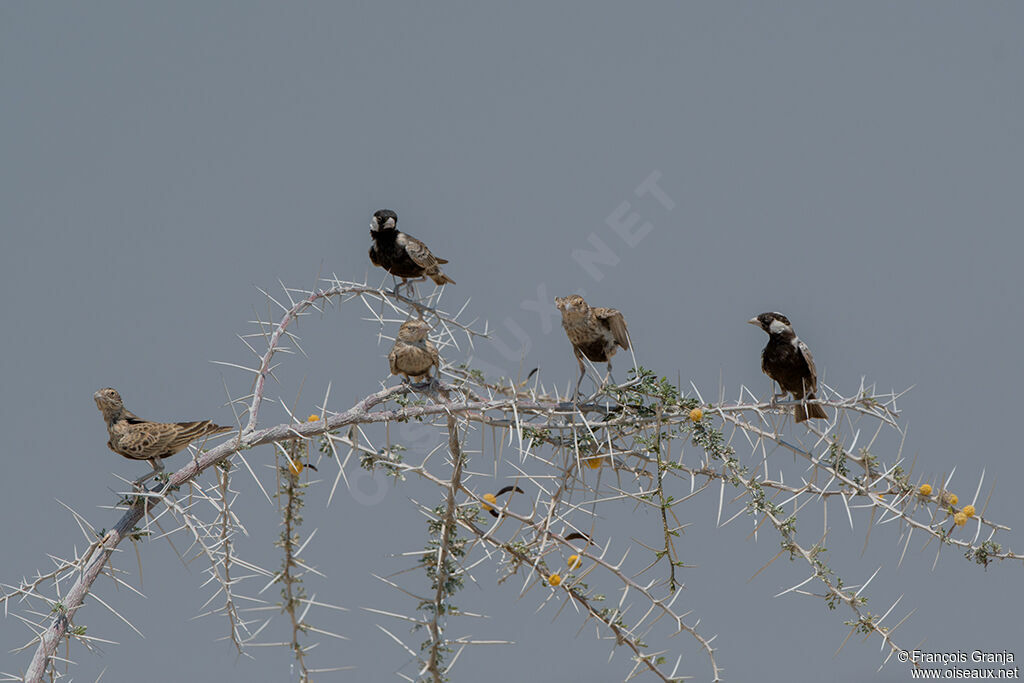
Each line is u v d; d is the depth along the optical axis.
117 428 10.68
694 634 10.84
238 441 10.79
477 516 11.02
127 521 10.40
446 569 10.62
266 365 11.35
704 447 11.22
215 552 10.58
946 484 10.91
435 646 10.38
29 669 9.60
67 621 9.89
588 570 11.02
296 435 10.88
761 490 11.05
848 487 11.02
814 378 12.91
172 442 10.59
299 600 10.18
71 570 10.20
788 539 10.91
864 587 10.65
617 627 10.88
